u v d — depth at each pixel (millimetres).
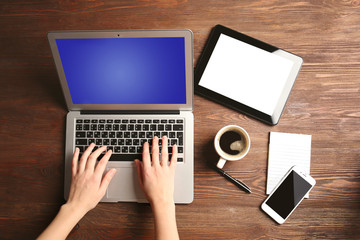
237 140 727
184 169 725
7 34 805
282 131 760
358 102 759
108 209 748
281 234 734
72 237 748
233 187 748
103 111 747
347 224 731
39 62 804
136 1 793
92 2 798
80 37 624
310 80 767
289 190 729
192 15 786
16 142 788
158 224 649
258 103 754
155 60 653
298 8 772
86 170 701
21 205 767
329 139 754
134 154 732
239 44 768
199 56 784
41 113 792
